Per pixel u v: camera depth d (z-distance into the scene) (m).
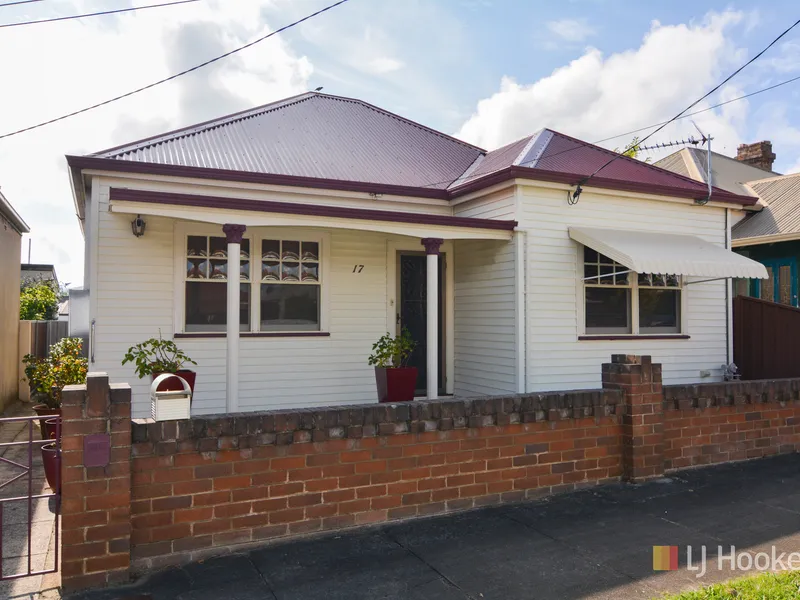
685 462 6.92
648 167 11.05
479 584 4.27
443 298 10.71
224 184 9.10
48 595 4.07
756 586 4.11
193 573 4.38
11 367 13.05
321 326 9.60
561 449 6.12
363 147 11.88
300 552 4.71
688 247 9.60
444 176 11.19
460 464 5.61
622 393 6.50
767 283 13.12
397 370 8.81
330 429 5.07
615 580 4.33
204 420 4.64
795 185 14.30
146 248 8.55
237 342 7.59
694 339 10.63
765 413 7.51
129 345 8.41
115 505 4.24
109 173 8.44
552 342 9.31
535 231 9.22
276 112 12.41
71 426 4.16
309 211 7.87
